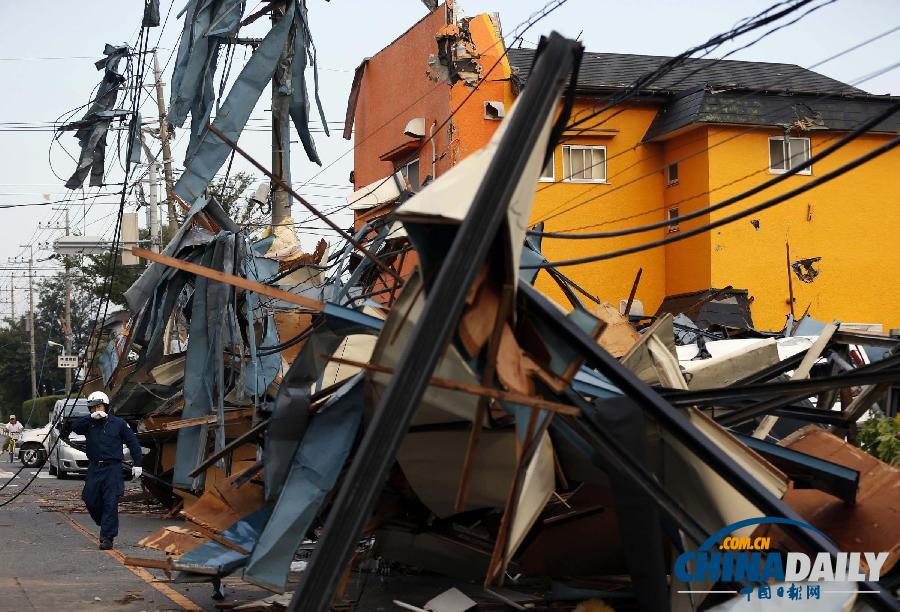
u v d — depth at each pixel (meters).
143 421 17.48
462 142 24.92
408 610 8.50
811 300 27.47
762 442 7.83
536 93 5.76
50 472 30.06
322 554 5.23
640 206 27.97
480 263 5.53
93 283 55.91
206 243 15.59
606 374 6.42
